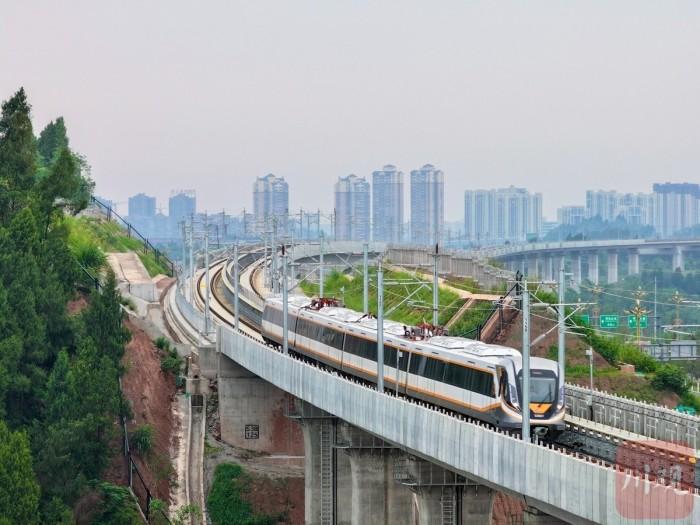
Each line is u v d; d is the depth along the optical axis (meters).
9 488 87.19
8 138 137.00
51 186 133.50
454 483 92.00
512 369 82.00
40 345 110.88
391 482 107.75
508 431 80.44
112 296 119.44
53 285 116.62
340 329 117.50
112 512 102.81
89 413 102.75
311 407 120.06
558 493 63.09
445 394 90.69
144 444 119.12
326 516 121.12
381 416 87.94
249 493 126.12
